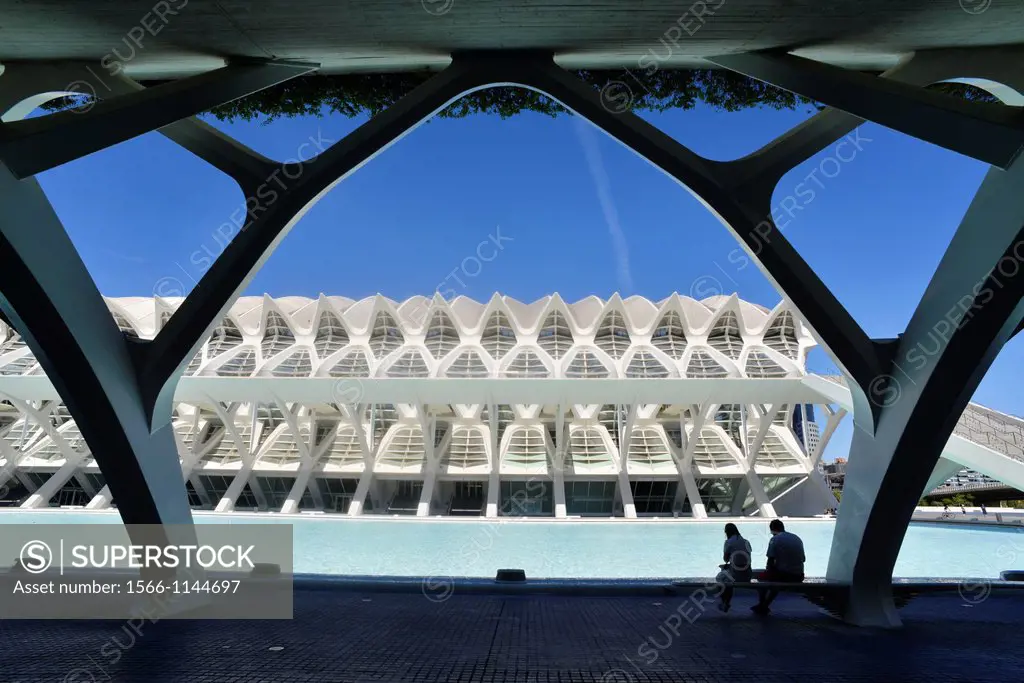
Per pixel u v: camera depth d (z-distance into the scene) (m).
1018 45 6.17
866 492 6.93
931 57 6.45
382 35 6.09
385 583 8.85
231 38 6.05
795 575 7.73
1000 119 5.49
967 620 7.35
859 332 6.69
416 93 6.88
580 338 36.50
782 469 32.66
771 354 33.44
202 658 5.15
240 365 34.81
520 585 8.81
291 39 6.12
